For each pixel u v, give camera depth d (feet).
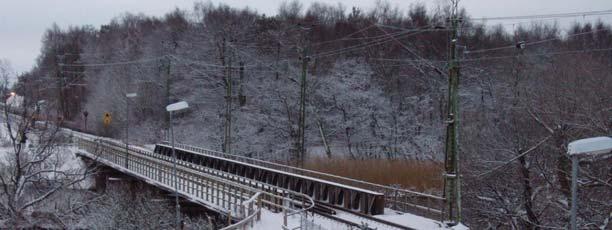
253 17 288.71
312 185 99.04
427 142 189.88
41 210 121.19
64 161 162.09
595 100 99.60
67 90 331.77
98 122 274.77
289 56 237.25
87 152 178.81
